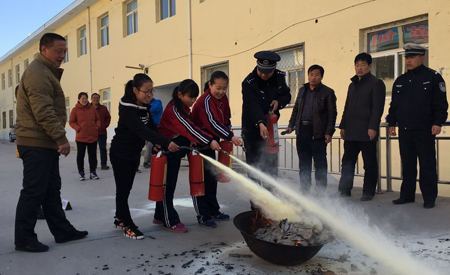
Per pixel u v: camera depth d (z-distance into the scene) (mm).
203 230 3982
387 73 6520
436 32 5707
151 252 3311
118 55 14445
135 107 3486
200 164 3934
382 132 6418
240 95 9234
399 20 6203
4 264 3031
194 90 3719
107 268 2953
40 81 3156
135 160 3672
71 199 5605
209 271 2867
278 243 2783
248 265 2977
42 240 3652
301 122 5402
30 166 3240
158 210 4141
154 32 12305
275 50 8359
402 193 4934
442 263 2984
